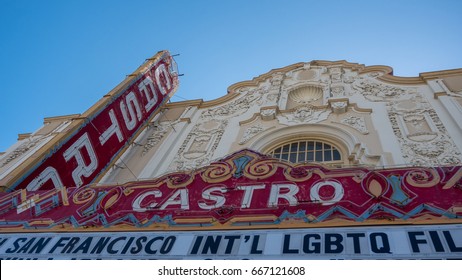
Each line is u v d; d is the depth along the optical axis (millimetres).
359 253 4957
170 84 20109
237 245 5586
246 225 6008
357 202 5996
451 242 4828
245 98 17047
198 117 16625
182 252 5691
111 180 13281
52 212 7930
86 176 12336
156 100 17875
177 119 16672
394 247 4934
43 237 6996
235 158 7895
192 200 7051
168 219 6602
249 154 7902
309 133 13172
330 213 5883
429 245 4852
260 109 15062
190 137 14961
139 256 5828
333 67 17578
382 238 5133
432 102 13312
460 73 14531
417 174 6203
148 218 6809
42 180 10711
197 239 5922
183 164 13086
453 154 10477
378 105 13914
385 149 11266
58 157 11477
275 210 6238
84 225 7070
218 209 6535
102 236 6594
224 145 13680
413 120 12508
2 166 12648
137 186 7871
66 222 7355
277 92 16625
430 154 10672
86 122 12945
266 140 13422
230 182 7281
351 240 5219
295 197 6484
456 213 5316
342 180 6574
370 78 16000
